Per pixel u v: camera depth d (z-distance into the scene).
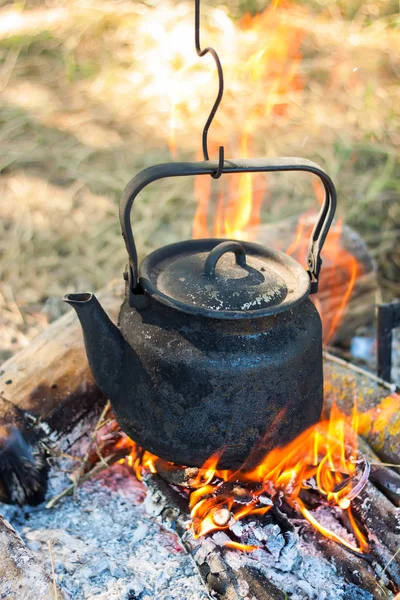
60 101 3.89
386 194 3.14
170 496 1.44
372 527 1.37
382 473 1.48
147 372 1.22
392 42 4.35
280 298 1.24
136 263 1.21
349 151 3.36
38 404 1.53
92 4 4.75
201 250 1.41
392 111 3.73
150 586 1.31
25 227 2.91
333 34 4.43
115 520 1.49
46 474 1.53
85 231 2.91
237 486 1.39
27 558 1.22
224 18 4.43
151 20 4.59
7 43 4.35
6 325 2.43
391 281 2.74
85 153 3.40
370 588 1.29
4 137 3.54
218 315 1.15
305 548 1.36
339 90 3.95
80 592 1.28
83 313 1.21
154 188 3.18
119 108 3.84
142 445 1.30
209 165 1.17
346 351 2.38
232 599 1.23
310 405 1.29
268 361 1.19
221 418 1.21
